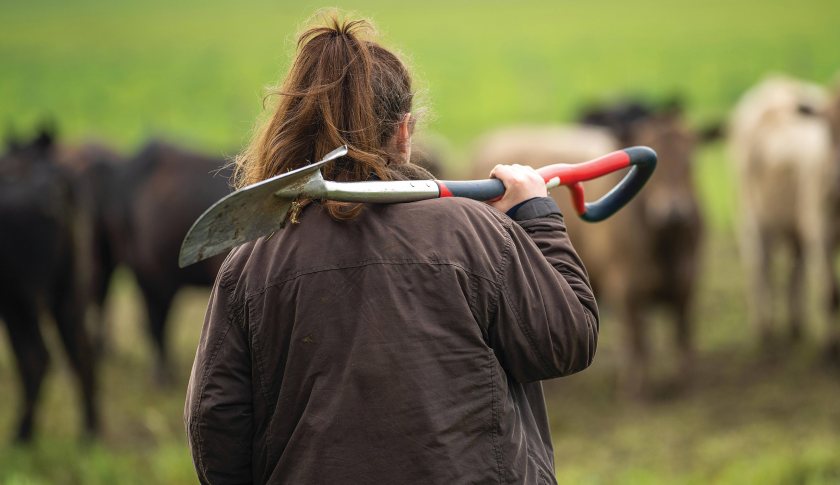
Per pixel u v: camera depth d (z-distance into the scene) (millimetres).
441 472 3303
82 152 17906
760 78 51188
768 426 12219
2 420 13922
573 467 11266
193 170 15398
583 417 13289
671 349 16203
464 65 64812
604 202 4684
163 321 15664
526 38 82250
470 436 3359
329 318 3398
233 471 3609
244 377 3549
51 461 11609
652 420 12922
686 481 10242
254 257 3557
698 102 44500
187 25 98312
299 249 3484
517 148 17312
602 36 81188
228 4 121125
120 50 78812
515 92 51812
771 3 99938
